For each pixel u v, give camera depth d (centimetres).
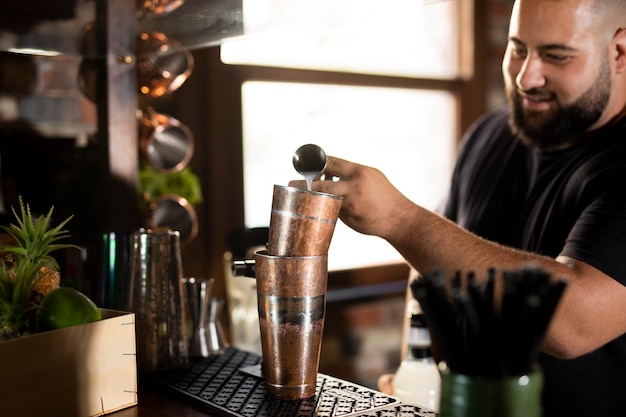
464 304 59
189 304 126
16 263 106
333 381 109
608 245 119
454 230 115
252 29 138
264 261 95
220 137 257
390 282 307
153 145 177
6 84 186
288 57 274
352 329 284
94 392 97
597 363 139
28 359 89
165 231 122
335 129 290
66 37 145
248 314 208
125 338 101
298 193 92
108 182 149
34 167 191
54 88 195
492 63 333
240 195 264
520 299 59
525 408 59
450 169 325
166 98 242
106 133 148
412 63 310
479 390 59
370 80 294
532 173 159
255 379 112
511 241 161
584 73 135
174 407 101
